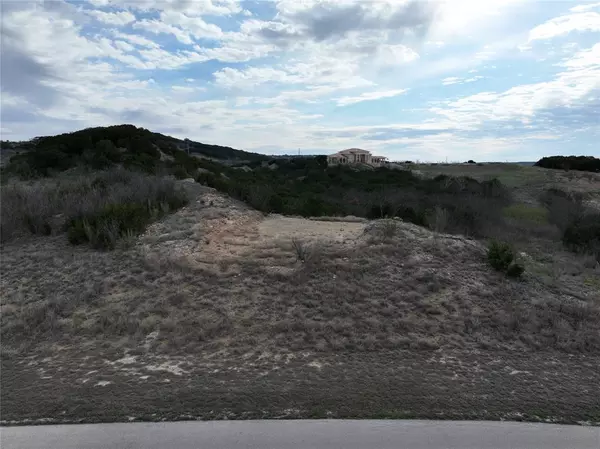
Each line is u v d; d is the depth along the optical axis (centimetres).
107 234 996
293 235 1070
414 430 394
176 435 383
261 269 838
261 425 398
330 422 404
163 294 748
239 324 652
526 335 640
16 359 553
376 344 593
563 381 508
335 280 802
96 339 611
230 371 511
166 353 564
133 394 454
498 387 484
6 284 826
